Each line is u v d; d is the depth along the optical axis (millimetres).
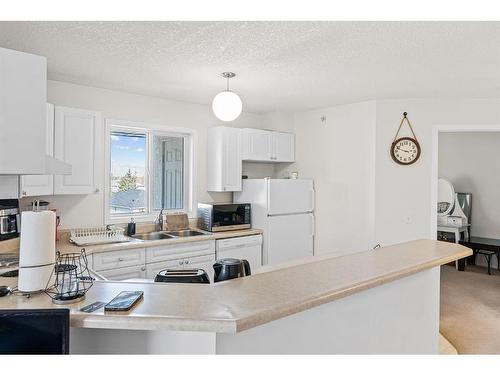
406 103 4059
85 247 3064
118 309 1073
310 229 4648
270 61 2781
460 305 4137
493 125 3951
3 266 2143
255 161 4820
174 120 4195
